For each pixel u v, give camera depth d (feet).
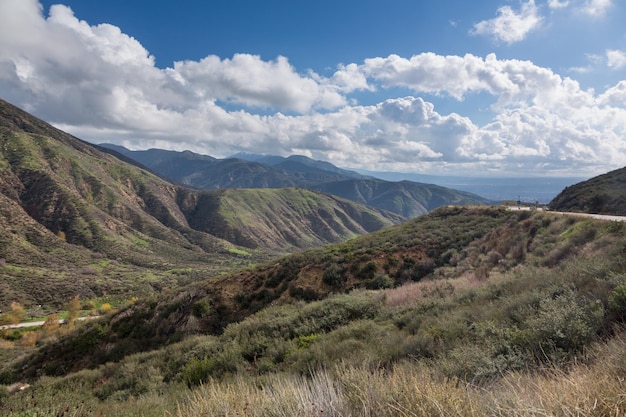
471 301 28.07
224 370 26.35
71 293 301.84
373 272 75.20
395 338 21.76
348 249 90.38
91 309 272.31
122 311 78.74
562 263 32.35
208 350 33.04
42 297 285.84
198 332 65.36
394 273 74.74
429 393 6.61
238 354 28.55
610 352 9.59
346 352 21.42
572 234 48.75
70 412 14.85
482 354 12.94
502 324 17.22
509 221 81.15
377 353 19.12
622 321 13.41
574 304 14.96
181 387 24.61
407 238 91.86
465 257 71.31
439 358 15.11
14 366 70.79
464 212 111.14
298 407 7.12
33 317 240.94
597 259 23.71
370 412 6.76
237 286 78.13
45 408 14.02
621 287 14.58
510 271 42.29
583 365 9.53
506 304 20.99
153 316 73.82
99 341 70.08
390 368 16.22
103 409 17.66
